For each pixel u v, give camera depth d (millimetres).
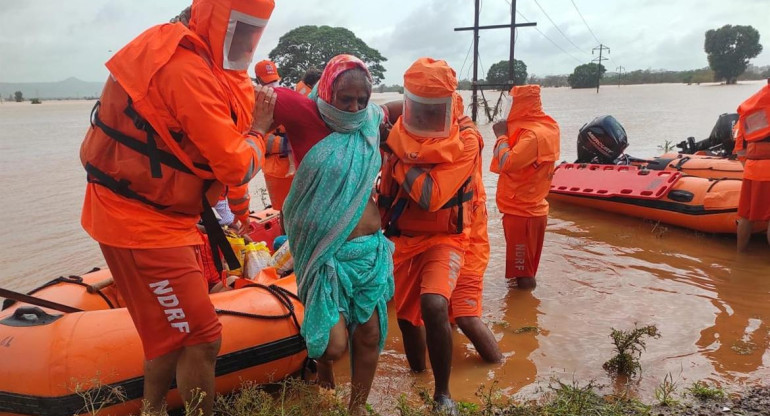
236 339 3779
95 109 2998
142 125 2838
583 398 3586
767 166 6602
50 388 3299
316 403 3422
